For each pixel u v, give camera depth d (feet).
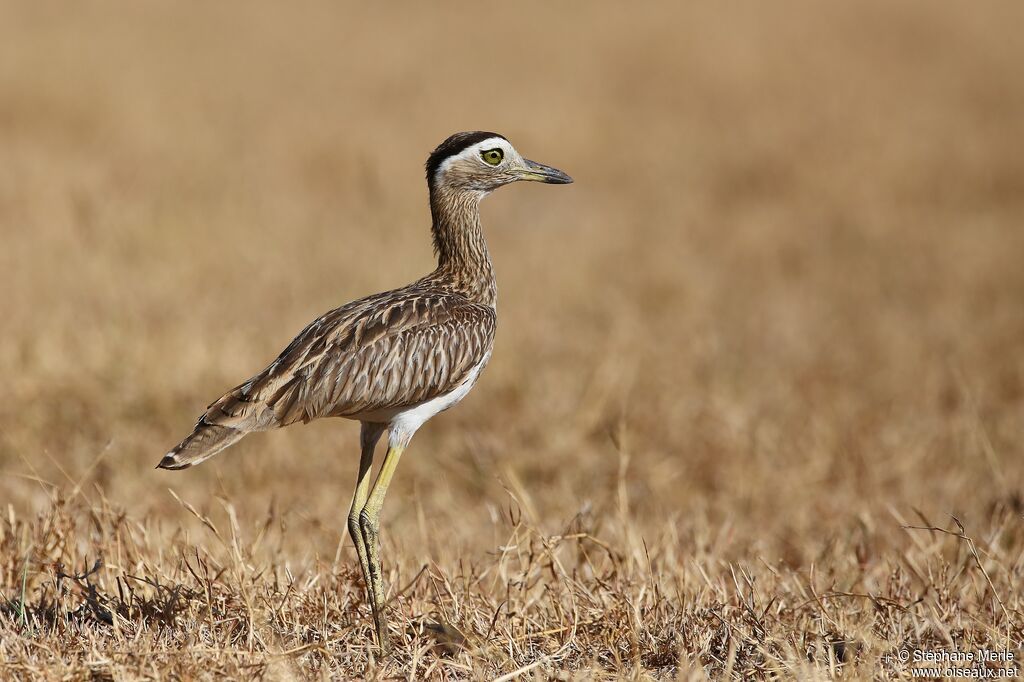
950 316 58.08
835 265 68.44
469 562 31.19
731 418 45.16
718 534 35.78
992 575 29.60
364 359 27.14
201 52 111.96
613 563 28.53
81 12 121.80
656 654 25.41
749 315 59.21
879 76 113.09
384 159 84.38
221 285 55.83
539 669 24.41
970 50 121.60
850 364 51.75
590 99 104.42
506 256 68.13
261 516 36.42
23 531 29.17
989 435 43.96
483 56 118.93
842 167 86.53
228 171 77.97
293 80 106.11
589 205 82.33
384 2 144.05
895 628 26.35
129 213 63.52
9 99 87.30
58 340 46.16
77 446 40.86
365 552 27.07
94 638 24.56
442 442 43.93
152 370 44.42
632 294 61.11
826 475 41.34
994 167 85.76
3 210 64.54
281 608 26.21
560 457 42.50
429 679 24.49
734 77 111.55
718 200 83.15
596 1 142.72
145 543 29.58
